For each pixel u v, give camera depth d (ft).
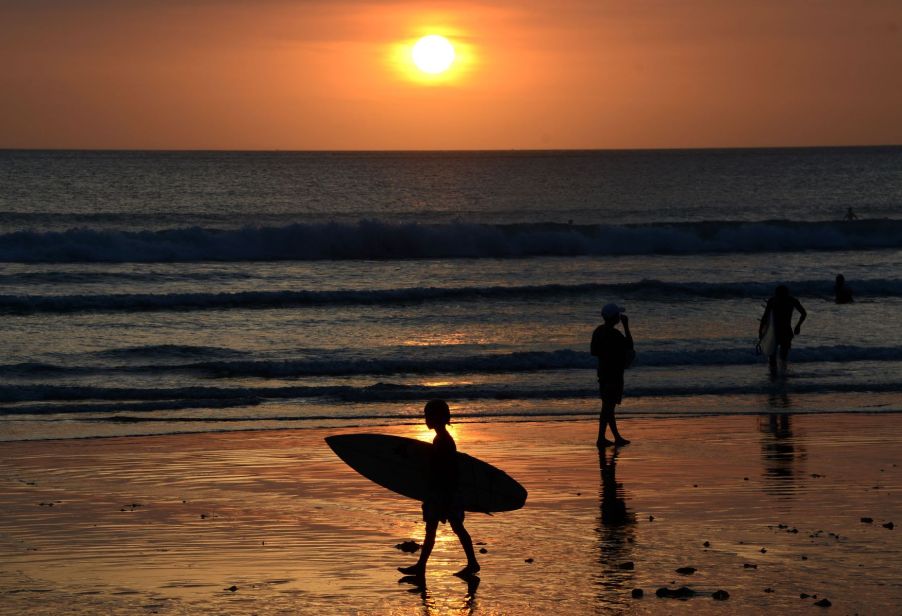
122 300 157.28
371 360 115.96
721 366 118.21
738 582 46.60
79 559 50.93
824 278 199.11
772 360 111.96
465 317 153.48
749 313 157.69
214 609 43.70
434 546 53.36
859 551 51.57
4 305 152.97
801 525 56.80
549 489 65.46
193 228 225.35
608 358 79.00
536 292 173.27
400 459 54.08
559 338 136.98
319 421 89.81
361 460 54.29
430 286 186.70
